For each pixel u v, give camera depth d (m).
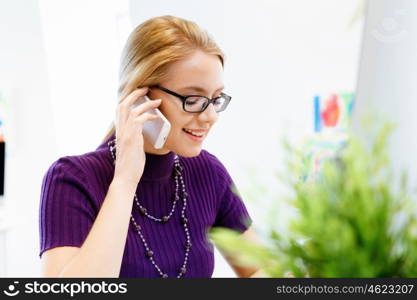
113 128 1.19
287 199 0.53
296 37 1.64
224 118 1.85
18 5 2.26
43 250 0.98
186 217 1.16
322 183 0.53
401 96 1.36
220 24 1.82
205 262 1.15
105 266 0.92
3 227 2.29
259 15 1.73
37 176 2.36
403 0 1.36
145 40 1.03
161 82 1.02
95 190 1.07
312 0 1.59
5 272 2.37
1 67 2.32
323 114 1.56
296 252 0.52
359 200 0.50
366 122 0.58
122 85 1.08
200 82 0.99
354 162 0.52
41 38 2.25
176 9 1.90
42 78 2.28
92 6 2.31
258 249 0.51
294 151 0.56
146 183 1.12
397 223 0.52
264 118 1.74
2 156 2.32
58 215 1.00
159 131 1.00
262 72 1.74
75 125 2.33
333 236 0.49
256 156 1.74
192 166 1.23
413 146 1.32
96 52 2.35
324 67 1.57
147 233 1.09
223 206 1.28
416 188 0.54
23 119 2.33
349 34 1.51
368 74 1.44
